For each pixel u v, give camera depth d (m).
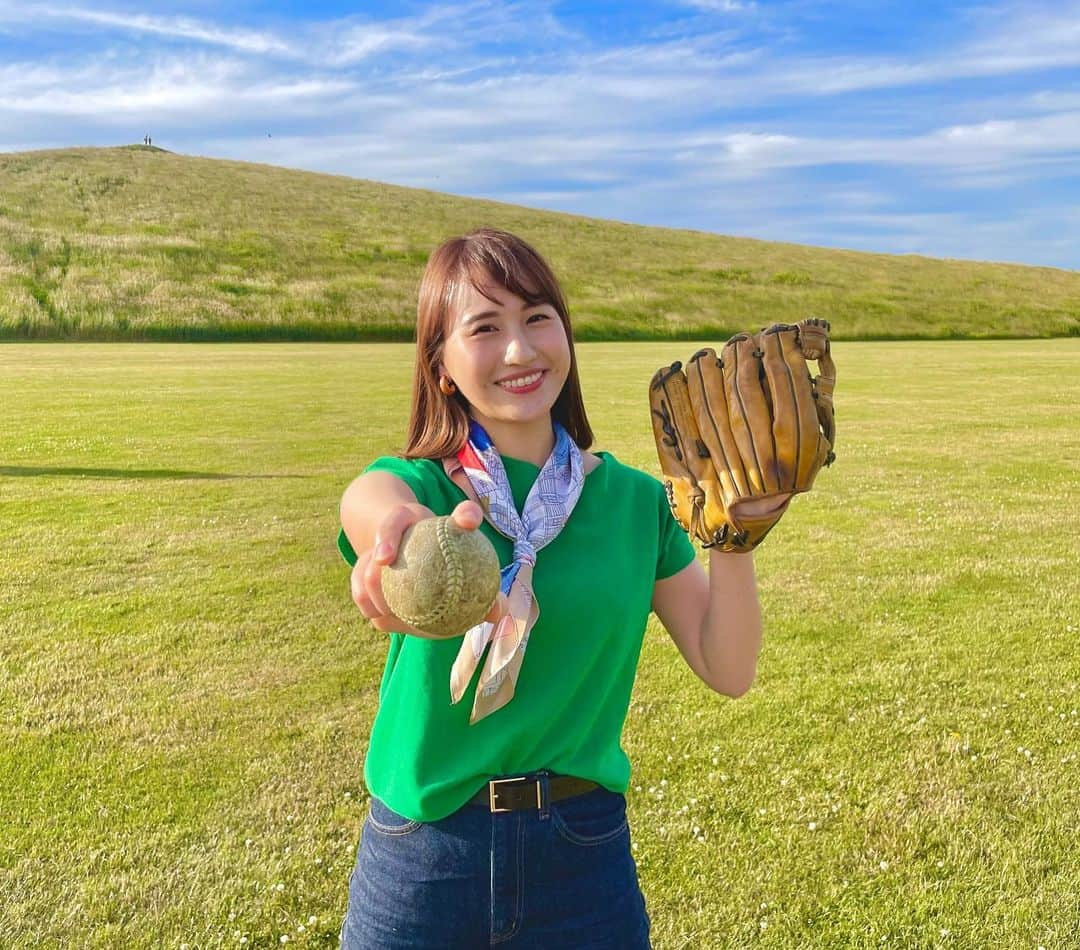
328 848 4.17
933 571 8.21
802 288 65.19
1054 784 4.63
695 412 1.71
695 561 2.13
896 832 4.24
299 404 21.08
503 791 1.81
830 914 3.72
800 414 1.61
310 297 52.97
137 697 5.67
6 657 6.27
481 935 1.82
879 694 5.67
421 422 1.96
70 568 8.29
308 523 10.02
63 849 4.15
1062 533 9.59
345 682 5.91
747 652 1.95
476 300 1.82
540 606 1.82
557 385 1.90
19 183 65.62
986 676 5.93
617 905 1.87
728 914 3.72
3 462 13.62
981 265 79.31
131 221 61.16
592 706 1.88
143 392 23.36
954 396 23.69
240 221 64.62
